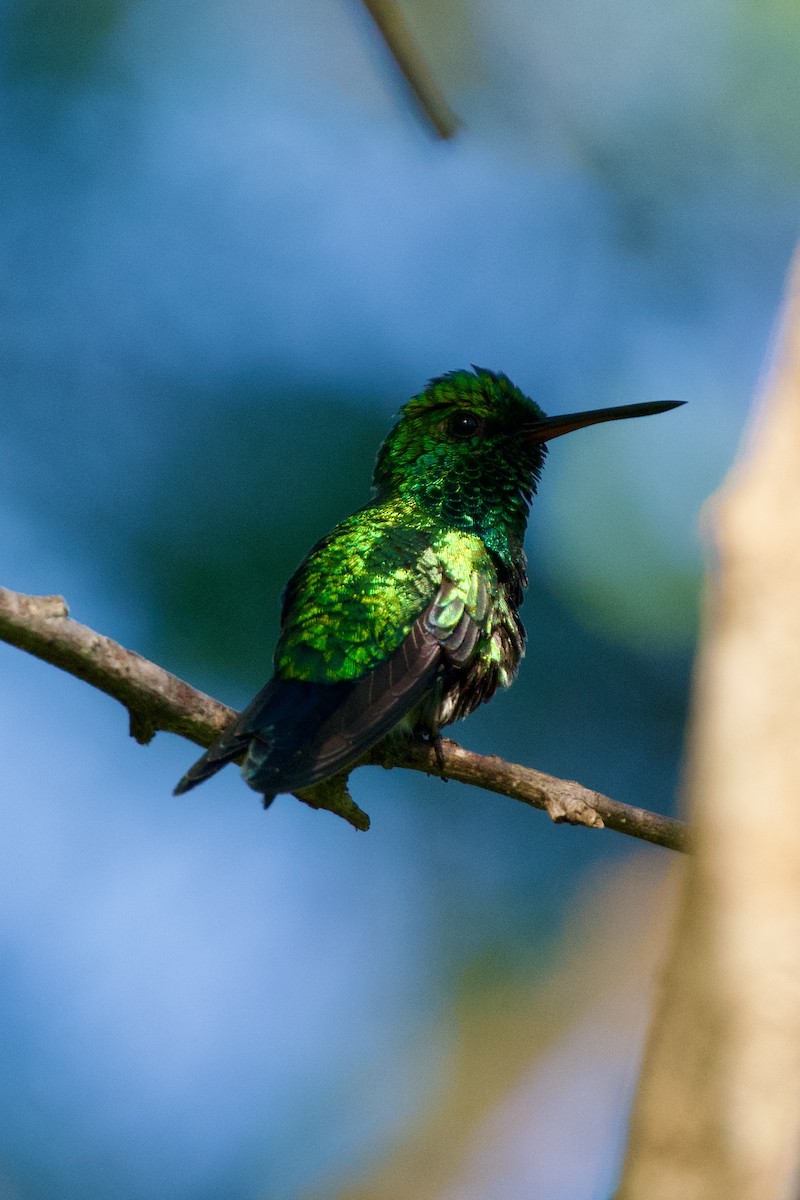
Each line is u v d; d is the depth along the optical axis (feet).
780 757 12.40
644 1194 11.92
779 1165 11.80
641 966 48.03
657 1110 12.08
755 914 12.17
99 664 23.84
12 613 23.11
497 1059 47.29
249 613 43.68
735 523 13.03
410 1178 44.98
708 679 12.89
